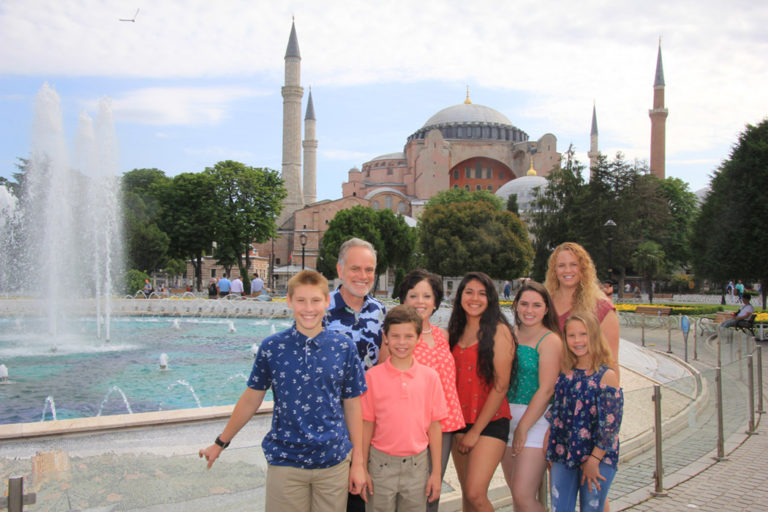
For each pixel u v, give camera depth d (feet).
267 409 18.21
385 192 306.96
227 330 73.20
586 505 14.21
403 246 179.01
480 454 14.03
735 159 98.73
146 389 37.06
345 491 12.04
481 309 14.62
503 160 330.13
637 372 35.01
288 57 280.51
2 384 38.45
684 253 203.72
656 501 17.92
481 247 157.69
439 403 13.23
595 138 353.92
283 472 11.66
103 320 83.41
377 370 13.17
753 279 99.91
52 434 16.14
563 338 14.98
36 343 59.11
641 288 192.03
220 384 38.78
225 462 13.69
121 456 12.79
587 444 13.92
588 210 167.63
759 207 93.97
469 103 372.17
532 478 14.64
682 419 20.77
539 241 192.03
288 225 286.05
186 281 220.64
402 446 12.82
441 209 167.94
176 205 176.14
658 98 274.16
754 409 28.50
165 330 72.90
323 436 11.60
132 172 205.87
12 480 10.95
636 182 169.27
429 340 14.40
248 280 170.50
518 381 15.16
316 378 11.69
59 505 11.73
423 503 13.06
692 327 57.82
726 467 21.35
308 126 333.21
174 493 13.06
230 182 175.11
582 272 17.26
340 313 14.17
